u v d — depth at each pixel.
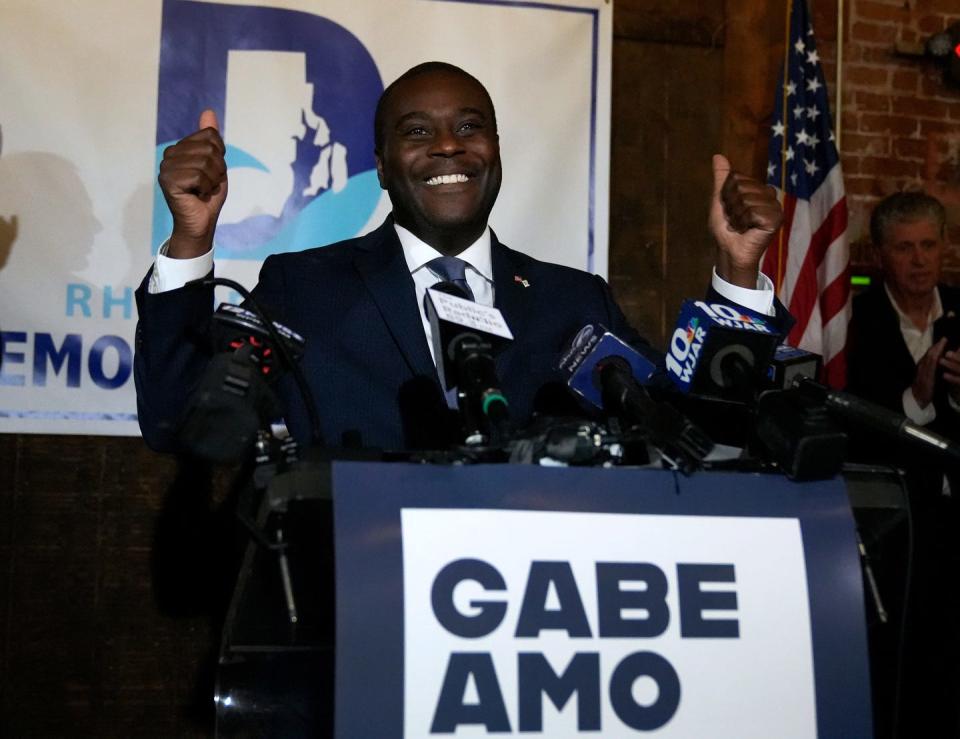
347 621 1.33
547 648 1.39
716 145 4.30
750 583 1.47
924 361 3.84
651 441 1.53
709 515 1.49
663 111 4.27
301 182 3.62
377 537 1.37
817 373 1.77
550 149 3.72
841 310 3.90
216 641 3.74
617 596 1.42
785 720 1.45
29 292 3.47
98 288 3.50
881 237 4.02
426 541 1.38
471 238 2.28
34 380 3.46
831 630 1.49
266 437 1.51
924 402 3.83
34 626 3.67
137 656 3.70
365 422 2.02
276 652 1.61
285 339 1.61
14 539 3.69
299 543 1.44
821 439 1.50
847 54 4.46
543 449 1.52
